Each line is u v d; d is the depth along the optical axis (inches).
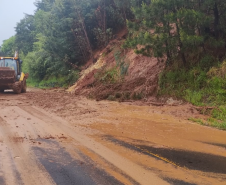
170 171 189.0
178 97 464.1
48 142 251.0
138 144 250.7
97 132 291.0
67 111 417.7
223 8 476.4
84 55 954.7
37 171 184.2
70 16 919.7
